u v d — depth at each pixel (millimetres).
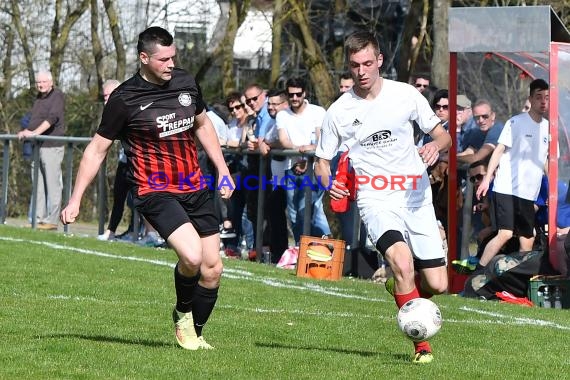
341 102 16188
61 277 23859
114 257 28344
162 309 19875
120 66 51062
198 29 57531
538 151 25359
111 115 15234
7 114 56500
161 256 29281
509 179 25375
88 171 15328
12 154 40312
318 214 29719
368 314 20531
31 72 56219
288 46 52688
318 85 45406
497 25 25203
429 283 16172
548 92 24969
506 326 19594
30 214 37875
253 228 31750
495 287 24609
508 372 14789
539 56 27172
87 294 21594
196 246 14883
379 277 27312
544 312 22203
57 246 30438
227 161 32125
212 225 15617
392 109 15898
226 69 48219
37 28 58438
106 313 19094
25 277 23594
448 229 26500
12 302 19938
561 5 40000
